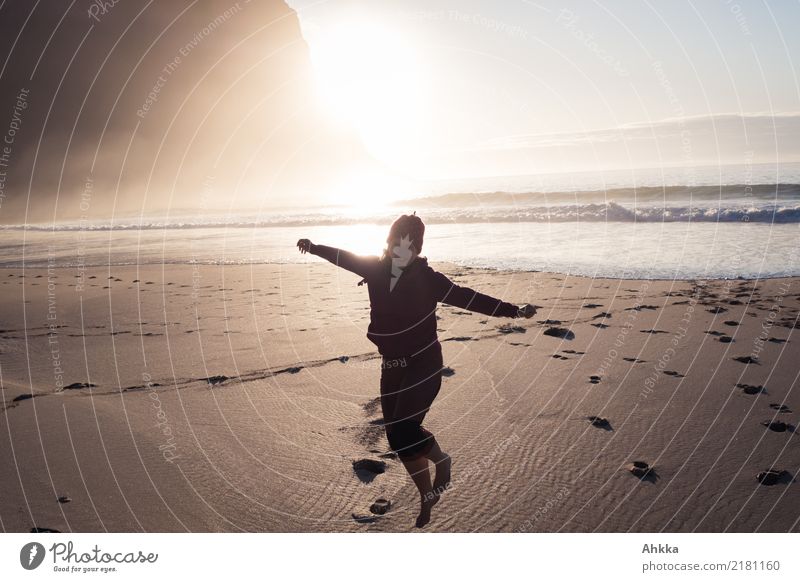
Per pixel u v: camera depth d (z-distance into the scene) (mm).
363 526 3365
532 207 21578
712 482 3668
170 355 6723
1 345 7281
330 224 24219
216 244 18703
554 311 8156
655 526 3303
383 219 23469
